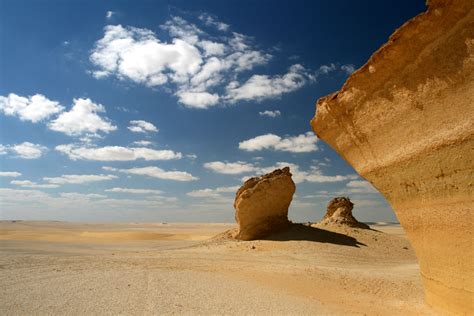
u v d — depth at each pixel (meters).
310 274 12.87
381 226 94.06
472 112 6.05
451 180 6.73
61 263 14.23
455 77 6.17
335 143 9.33
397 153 7.66
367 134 8.26
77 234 45.72
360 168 8.88
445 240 7.14
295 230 24.75
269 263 16.17
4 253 18.72
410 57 6.78
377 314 8.16
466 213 6.57
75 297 8.68
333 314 8.04
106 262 14.83
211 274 12.38
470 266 6.57
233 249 21.20
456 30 6.01
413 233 8.10
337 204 30.17
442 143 6.62
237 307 8.27
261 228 25.03
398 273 14.05
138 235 44.12
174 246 29.28
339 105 8.56
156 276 11.53
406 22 6.58
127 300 8.55
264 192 24.70
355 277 12.58
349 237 24.31
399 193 8.12
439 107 6.58
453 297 7.05
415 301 9.00
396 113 7.43
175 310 7.91
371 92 7.78
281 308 8.33
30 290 9.30
